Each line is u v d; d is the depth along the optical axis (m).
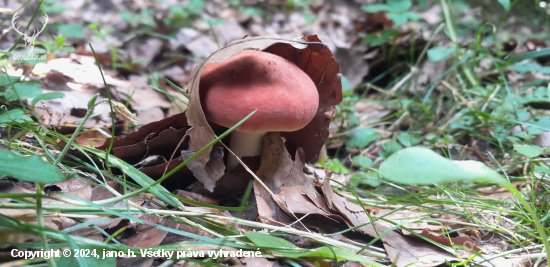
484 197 0.32
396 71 0.55
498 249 0.27
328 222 0.28
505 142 0.38
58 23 0.55
